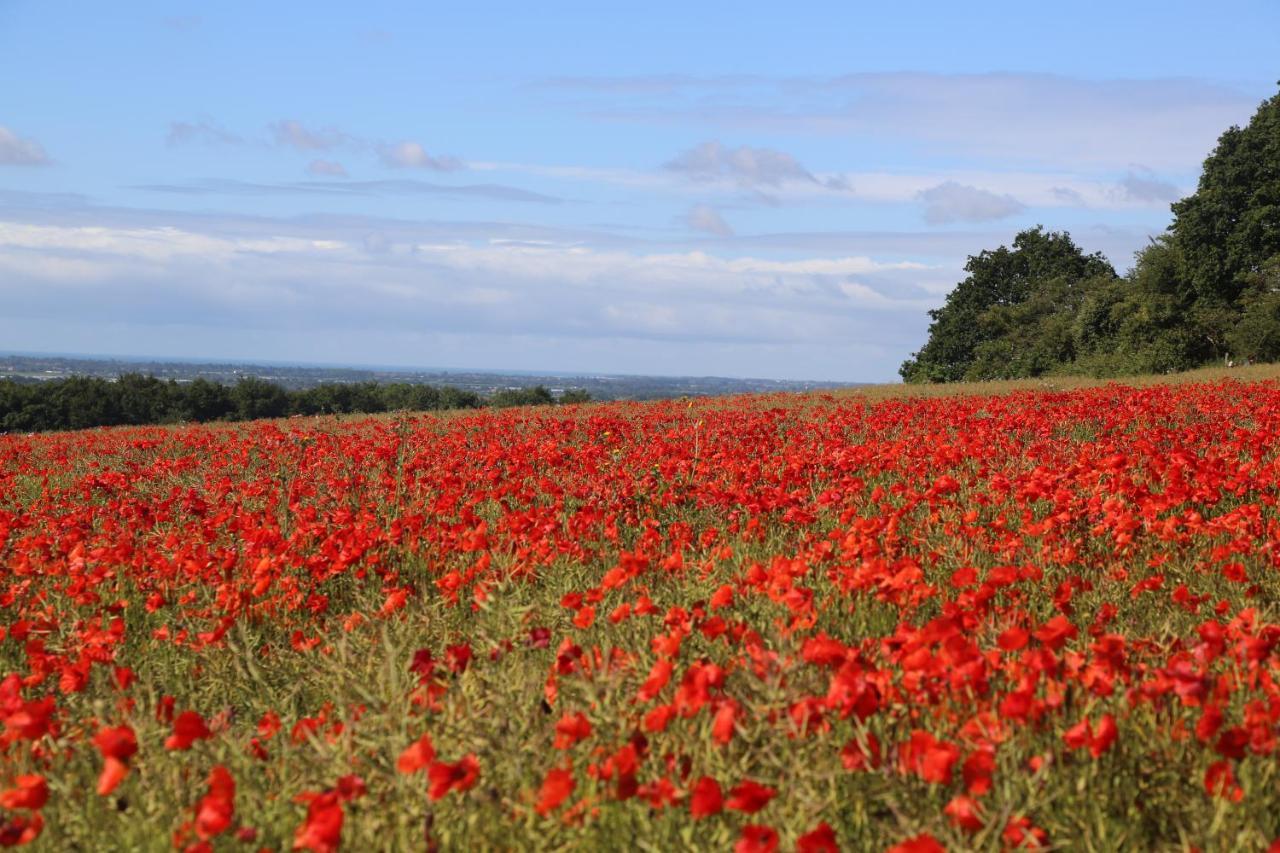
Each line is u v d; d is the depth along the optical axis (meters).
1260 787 3.83
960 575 5.34
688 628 5.15
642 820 3.88
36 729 4.40
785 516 8.29
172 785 4.35
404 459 13.41
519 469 11.48
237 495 11.21
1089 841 3.68
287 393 64.00
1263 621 5.87
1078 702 4.47
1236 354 54.56
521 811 3.91
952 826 3.70
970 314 83.88
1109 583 6.86
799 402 28.16
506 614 6.23
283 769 4.48
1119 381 37.12
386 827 3.90
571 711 4.55
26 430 54.59
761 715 4.20
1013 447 12.31
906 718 4.32
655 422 18.83
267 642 6.70
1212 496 8.65
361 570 7.88
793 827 3.73
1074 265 84.00
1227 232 60.81
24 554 8.22
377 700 4.75
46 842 4.06
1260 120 62.03
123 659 6.65
